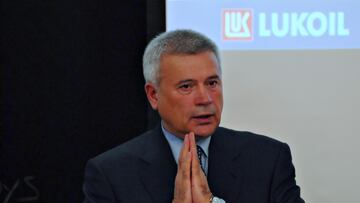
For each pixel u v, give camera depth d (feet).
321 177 13.48
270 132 13.55
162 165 8.77
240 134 9.24
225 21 13.53
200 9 13.52
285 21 13.47
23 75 14.61
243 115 13.58
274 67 13.52
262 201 8.54
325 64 13.46
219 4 13.51
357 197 13.44
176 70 8.00
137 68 14.60
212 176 8.70
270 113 13.56
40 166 14.70
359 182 13.41
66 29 14.60
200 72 7.98
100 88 14.69
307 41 13.46
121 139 14.69
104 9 14.60
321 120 13.46
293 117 13.52
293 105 13.52
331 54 13.42
